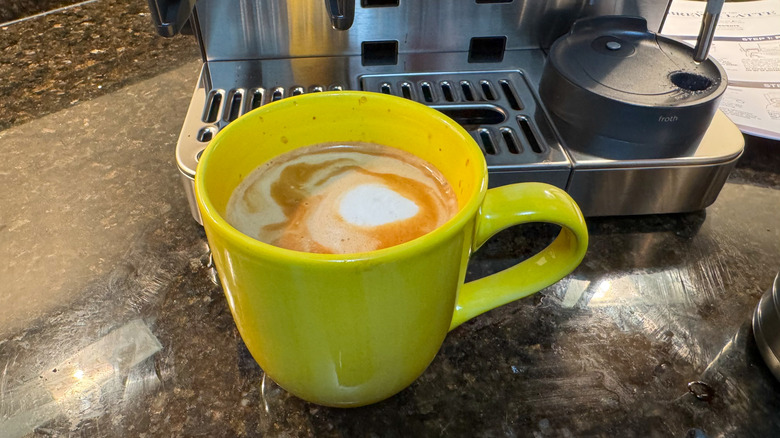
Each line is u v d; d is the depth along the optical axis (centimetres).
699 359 32
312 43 50
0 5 62
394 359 24
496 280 28
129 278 36
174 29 28
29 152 46
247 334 24
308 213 27
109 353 32
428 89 47
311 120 29
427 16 49
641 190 39
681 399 30
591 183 39
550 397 30
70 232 39
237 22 47
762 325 32
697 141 39
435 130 28
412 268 20
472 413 29
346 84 47
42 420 29
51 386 30
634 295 36
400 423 29
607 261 38
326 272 19
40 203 41
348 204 28
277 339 23
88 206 41
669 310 35
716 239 40
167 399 30
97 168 45
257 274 20
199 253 38
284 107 28
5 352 32
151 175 44
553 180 38
